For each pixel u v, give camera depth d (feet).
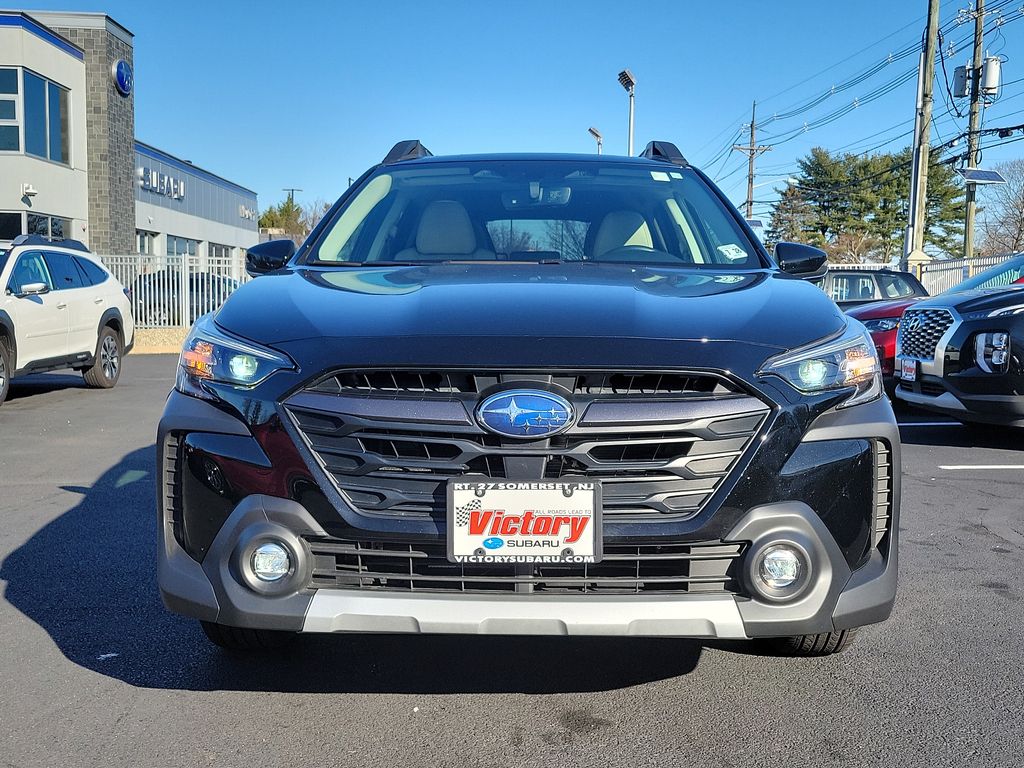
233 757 8.46
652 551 8.08
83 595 12.81
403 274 10.68
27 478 20.70
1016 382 22.03
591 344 8.11
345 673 10.25
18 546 15.19
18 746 8.64
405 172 14.12
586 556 7.92
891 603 8.61
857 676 10.17
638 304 9.01
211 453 8.39
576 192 13.38
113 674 10.23
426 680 10.07
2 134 80.28
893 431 8.70
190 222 132.46
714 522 7.98
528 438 7.88
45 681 10.05
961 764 8.32
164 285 70.95
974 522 16.89
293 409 8.19
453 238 12.47
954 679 10.10
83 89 90.89
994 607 12.38
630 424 7.91
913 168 83.87
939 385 23.52
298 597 8.16
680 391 8.09
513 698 9.65
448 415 7.95
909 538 15.81
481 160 14.37
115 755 8.49
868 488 8.47
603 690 9.83
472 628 7.89
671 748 8.63
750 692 9.78
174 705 9.48
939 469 21.80
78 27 91.30
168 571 8.64
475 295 9.21
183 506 8.59
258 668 10.38
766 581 8.09
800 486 8.12
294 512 8.10
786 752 8.55
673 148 15.37
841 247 229.45
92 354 38.14
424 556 8.09
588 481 7.89
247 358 8.50
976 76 93.40
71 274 37.37
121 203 96.58
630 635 7.92
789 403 8.17
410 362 8.01
